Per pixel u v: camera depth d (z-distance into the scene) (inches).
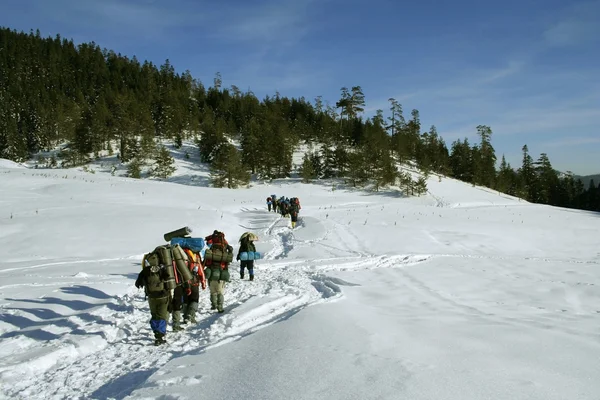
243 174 2743.6
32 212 854.5
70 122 3890.3
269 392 134.7
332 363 156.9
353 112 4244.6
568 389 133.7
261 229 963.3
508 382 137.9
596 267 549.0
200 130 4424.2
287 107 5049.2
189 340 225.6
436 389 131.0
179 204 1382.9
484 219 1376.7
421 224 1023.0
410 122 4352.9
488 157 3745.1
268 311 279.4
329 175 3201.3
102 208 951.0
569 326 239.5
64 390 163.2
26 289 331.6
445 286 394.0
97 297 319.0
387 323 227.8
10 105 4042.8
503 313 281.9
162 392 143.0
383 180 2874.0
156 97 4854.8
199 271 261.1
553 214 1668.3
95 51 6397.6
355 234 826.8
